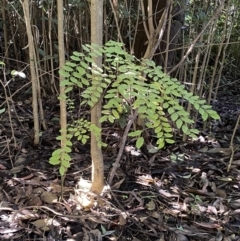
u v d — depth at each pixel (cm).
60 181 203
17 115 265
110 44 155
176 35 274
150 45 206
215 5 262
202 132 275
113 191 198
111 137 250
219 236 177
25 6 204
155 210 190
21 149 233
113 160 228
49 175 210
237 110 325
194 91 281
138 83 145
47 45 303
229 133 281
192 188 209
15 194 192
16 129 254
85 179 206
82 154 232
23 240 165
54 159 151
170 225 182
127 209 188
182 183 214
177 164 231
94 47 151
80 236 169
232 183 219
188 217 188
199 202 199
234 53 406
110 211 184
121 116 227
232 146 236
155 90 146
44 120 254
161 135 148
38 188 197
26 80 324
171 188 209
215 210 194
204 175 221
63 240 167
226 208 197
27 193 193
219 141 266
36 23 304
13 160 222
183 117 145
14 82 325
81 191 189
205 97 329
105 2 278
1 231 168
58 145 240
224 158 242
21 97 303
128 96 147
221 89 373
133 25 297
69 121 265
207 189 212
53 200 188
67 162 153
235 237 178
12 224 172
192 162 235
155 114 146
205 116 146
